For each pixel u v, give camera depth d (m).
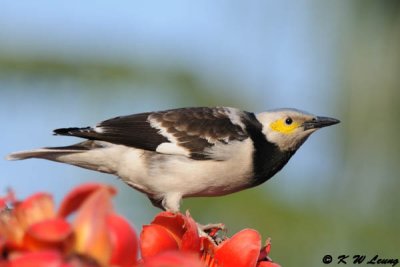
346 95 11.88
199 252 4.63
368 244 11.22
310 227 11.11
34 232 3.04
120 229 3.27
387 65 11.51
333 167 11.80
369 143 11.67
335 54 12.16
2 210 3.43
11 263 2.94
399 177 11.60
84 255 3.08
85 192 3.16
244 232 4.83
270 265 5.13
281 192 11.53
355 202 11.53
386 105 11.56
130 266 3.29
